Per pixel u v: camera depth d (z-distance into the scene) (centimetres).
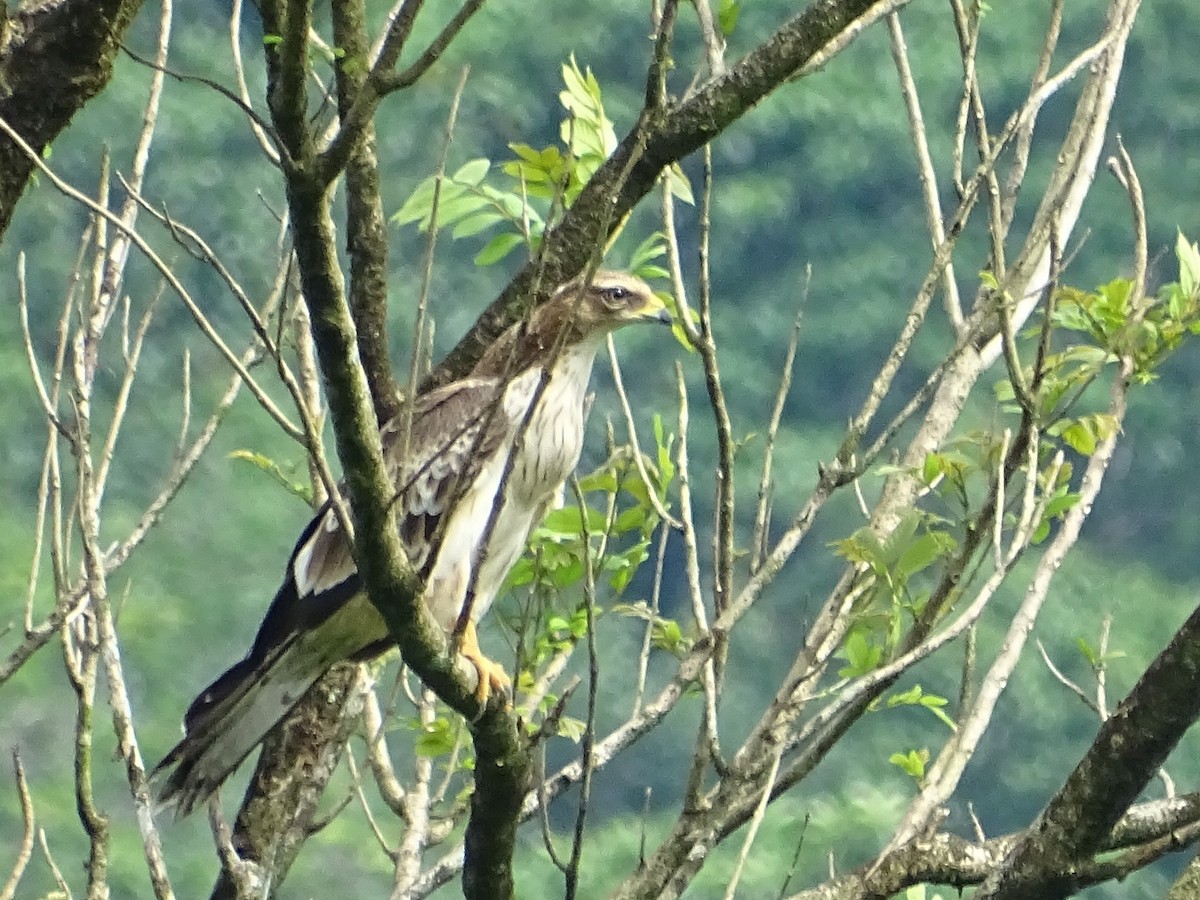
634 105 2634
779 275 2964
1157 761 710
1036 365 823
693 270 2711
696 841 782
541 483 1028
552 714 746
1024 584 2559
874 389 811
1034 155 2842
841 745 2323
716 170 3005
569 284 973
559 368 1044
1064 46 2867
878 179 2984
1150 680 707
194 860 2209
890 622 823
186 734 919
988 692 829
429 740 895
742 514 2655
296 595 961
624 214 912
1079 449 841
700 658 804
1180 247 877
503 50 2592
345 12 846
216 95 2462
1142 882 2255
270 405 655
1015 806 2489
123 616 2353
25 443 2378
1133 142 3019
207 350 2397
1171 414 2964
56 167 2430
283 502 2455
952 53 2886
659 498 908
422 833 912
